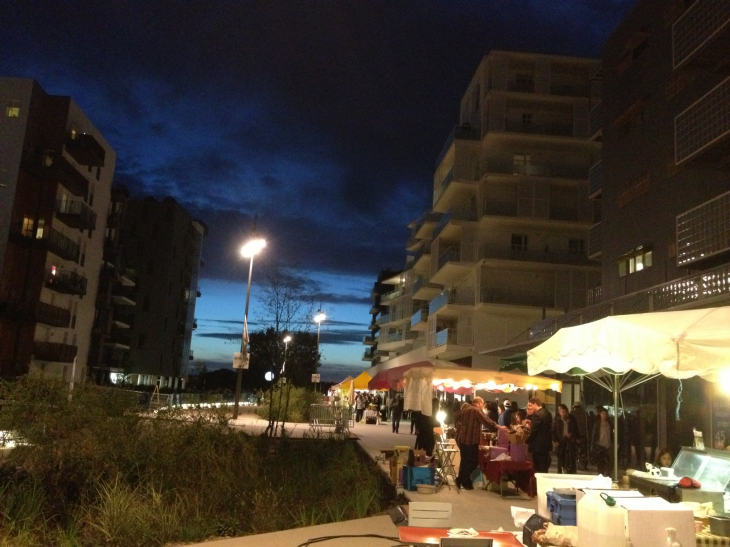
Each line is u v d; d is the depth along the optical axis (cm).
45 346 4319
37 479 855
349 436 2270
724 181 1861
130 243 8000
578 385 2306
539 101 4369
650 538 510
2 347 4028
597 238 2848
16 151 4156
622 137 2514
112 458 947
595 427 1505
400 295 7394
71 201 4659
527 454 1340
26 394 1013
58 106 4434
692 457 772
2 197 4094
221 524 877
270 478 1151
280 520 921
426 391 1477
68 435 965
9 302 4025
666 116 2192
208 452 1059
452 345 4225
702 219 1661
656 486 712
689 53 1767
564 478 731
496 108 4306
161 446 1019
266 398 3238
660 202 2194
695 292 1446
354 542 789
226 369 9975
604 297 2580
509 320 4156
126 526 766
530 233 4247
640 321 690
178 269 8494
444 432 1559
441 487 1311
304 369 6175
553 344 805
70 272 4706
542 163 4312
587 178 4244
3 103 4209
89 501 845
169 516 820
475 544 551
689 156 1700
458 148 4472
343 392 3481
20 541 713
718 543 548
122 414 1124
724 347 600
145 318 7900
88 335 5300
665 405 1576
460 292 4256
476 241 4312
